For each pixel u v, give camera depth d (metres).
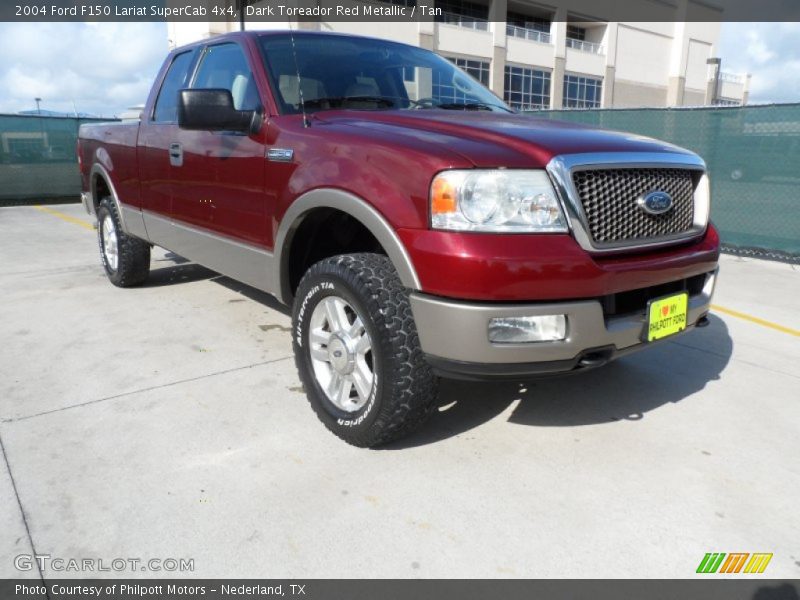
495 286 2.08
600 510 2.20
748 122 7.12
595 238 2.26
